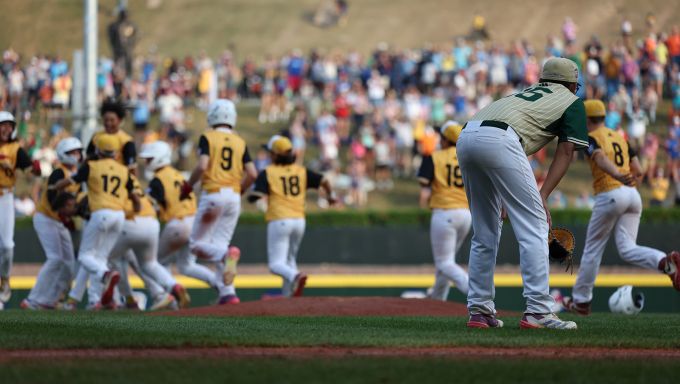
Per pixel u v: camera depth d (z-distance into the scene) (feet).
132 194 139.64
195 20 599.16
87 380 52.34
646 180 346.13
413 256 261.65
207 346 69.87
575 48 442.91
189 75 416.26
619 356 67.10
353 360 61.87
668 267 123.85
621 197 125.18
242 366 58.18
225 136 145.38
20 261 256.11
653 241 250.57
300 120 361.71
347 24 593.42
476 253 85.97
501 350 69.72
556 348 71.26
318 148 371.76
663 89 389.60
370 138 362.33
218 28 592.60
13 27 564.71
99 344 69.15
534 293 83.46
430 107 369.50
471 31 565.12
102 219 135.85
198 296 209.56
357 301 124.88
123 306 152.46
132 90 372.79
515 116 81.46
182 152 356.59
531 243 82.12
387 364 59.82
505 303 209.15
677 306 203.82
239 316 110.11
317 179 153.58
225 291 143.54
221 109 145.89
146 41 579.07
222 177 144.46
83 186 156.46
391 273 247.09
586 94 358.84
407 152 369.30
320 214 264.31
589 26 528.22
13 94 346.74
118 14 392.88
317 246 263.08
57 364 58.70
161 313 116.37
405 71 389.19
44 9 580.30
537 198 81.92
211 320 98.68
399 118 369.09
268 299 127.24
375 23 590.96
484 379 54.65
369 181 364.17
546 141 83.41
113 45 391.86
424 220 263.49
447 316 112.16
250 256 256.52
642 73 382.83
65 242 144.46
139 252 144.97
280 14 604.49
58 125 337.93
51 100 344.49
